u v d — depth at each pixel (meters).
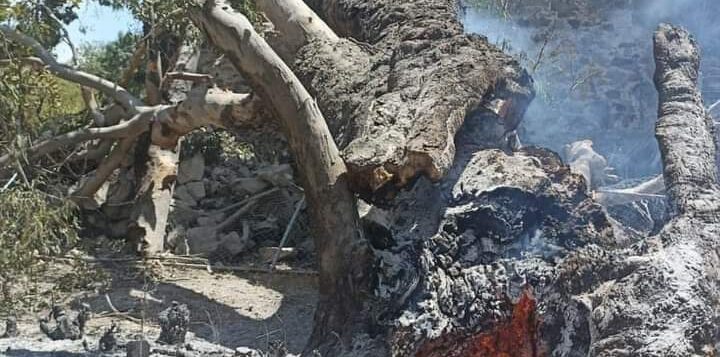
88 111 16.48
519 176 8.78
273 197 16.84
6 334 9.90
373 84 10.59
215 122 13.51
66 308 10.84
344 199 9.27
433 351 8.19
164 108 14.26
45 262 12.32
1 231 9.80
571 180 9.00
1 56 12.48
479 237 8.56
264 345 10.64
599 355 7.55
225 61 16.22
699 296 7.72
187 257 15.12
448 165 8.80
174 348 9.16
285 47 12.85
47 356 8.70
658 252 8.19
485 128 9.98
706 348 7.50
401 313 8.38
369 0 12.61
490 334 8.20
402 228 8.90
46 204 10.87
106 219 15.80
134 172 15.73
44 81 13.39
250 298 13.04
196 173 16.73
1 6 11.98
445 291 8.33
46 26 13.33
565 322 8.09
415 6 11.95
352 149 8.87
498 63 10.38
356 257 8.95
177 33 13.90
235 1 14.15
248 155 17.03
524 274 8.27
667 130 9.91
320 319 9.06
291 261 15.58
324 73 11.22
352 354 8.48
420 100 9.48
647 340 7.43
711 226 8.59
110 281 13.31
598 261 8.24
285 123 9.88
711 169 9.49
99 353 8.90
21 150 11.38
